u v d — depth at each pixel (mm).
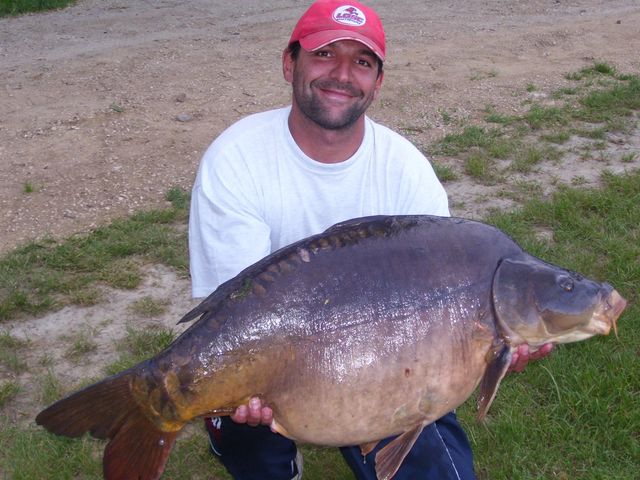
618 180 3004
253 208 1336
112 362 2076
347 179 1360
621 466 1713
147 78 4344
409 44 5098
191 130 3645
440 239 1172
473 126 3707
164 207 2938
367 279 1129
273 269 1130
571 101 4035
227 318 1105
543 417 1821
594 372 1933
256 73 4453
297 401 1115
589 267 2434
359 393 1112
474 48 5008
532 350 1192
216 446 1491
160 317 2281
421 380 1127
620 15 5906
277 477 1494
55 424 1103
